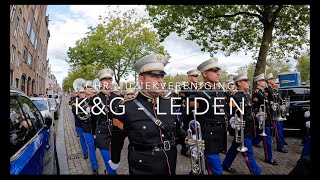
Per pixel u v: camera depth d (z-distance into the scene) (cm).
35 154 194
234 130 370
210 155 292
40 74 1360
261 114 436
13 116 206
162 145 205
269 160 430
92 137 397
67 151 517
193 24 667
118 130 213
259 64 677
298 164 196
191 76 469
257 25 742
